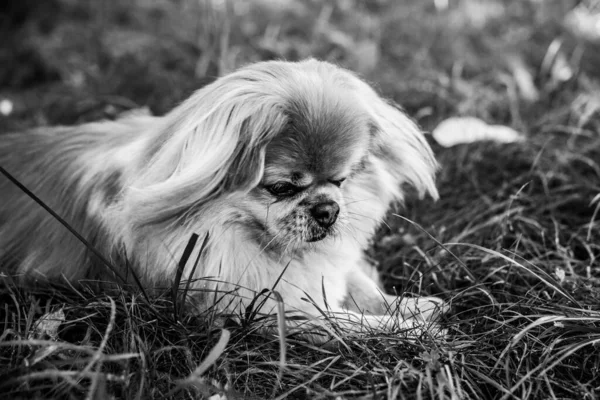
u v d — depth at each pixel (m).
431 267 0.87
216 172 0.79
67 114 1.20
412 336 0.80
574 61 1.31
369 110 0.83
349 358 0.77
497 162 1.07
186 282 0.81
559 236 0.94
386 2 1.61
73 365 0.76
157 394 0.73
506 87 1.27
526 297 0.83
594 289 0.84
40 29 1.45
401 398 0.72
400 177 0.92
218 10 1.46
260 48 1.36
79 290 0.87
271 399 0.72
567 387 0.74
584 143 1.08
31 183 0.91
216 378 0.75
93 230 0.86
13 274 0.89
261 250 0.83
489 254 0.90
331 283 0.88
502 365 0.76
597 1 1.52
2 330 0.83
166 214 0.80
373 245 0.98
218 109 0.79
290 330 0.81
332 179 0.82
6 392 0.70
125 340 0.77
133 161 0.83
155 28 1.47
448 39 1.41
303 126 0.79
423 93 1.21
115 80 1.28
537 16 1.50
